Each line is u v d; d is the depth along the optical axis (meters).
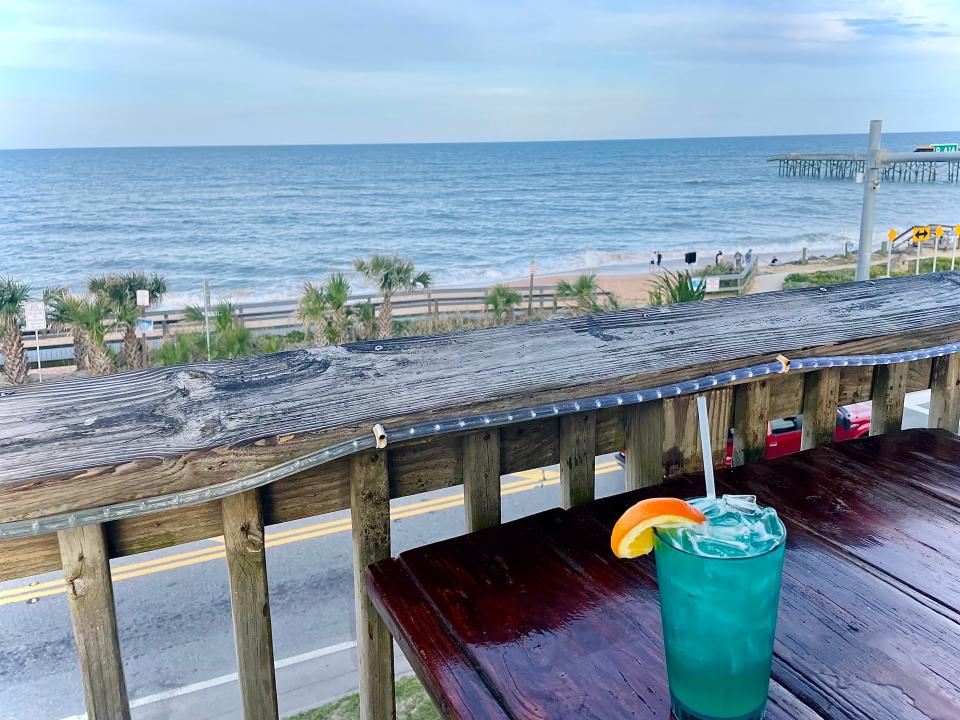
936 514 1.32
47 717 4.34
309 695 4.26
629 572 1.15
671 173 103.94
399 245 49.75
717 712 0.81
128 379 1.20
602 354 1.32
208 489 0.97
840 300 1.72
